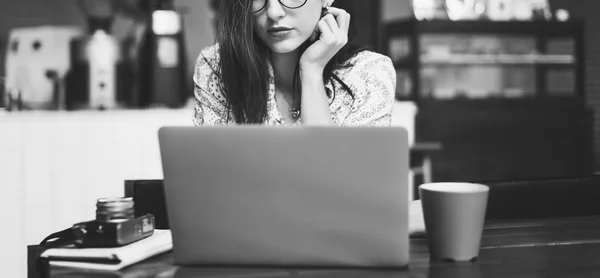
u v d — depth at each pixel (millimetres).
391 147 812
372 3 4270
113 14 3748
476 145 5309
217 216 862
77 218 2422
